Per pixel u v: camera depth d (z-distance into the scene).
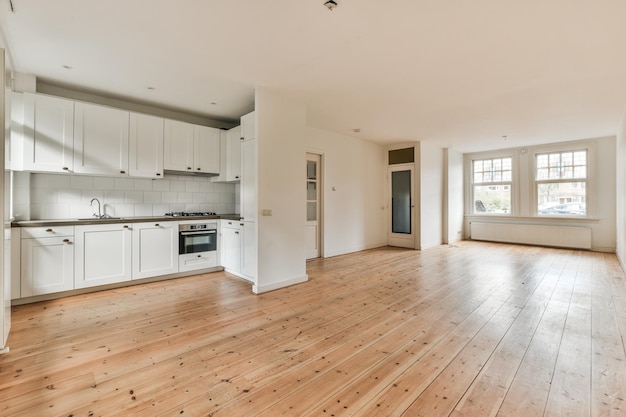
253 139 3.77
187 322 2.72
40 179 3.49
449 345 2.31
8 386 1.76
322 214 5.75
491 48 2.68
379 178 7.15
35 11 2.14
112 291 3.58
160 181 4.46
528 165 7.30
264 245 3.64
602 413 1.55
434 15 2.20
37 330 2.52
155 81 3.42
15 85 3.17
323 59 2.90
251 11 2.15
